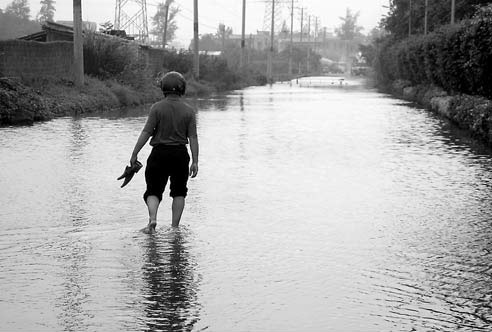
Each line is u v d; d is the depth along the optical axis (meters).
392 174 12.85
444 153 15.83
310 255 7.45
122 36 49.62
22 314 5.62
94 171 12.64
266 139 18.47
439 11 52.84
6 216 9.05
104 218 8.98
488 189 11.35
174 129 8.41
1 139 17.45
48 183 11.44
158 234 8.20
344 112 29.66
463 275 6.79
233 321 5.53
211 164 13.86
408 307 5.90
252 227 8.66
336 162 14.30
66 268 6.85
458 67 28.36
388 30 71.56
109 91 32.47
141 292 6.18
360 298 6.11
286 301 6.01
